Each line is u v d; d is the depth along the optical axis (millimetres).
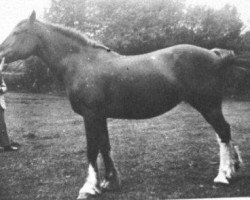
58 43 3977
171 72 3836
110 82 3797
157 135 6680
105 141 3961
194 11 7648
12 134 7137
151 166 4910
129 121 8406
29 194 3967
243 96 7602
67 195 3936
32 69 10922
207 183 4125
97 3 8508
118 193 3887
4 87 6160
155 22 7980
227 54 3951
